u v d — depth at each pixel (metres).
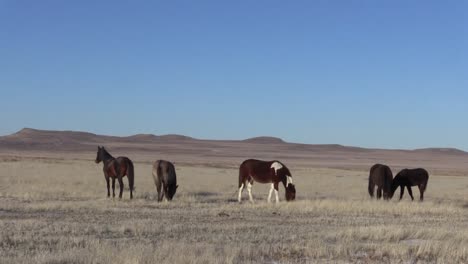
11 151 160.12
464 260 12.97
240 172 27.44
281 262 12.47
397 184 30.64
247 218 21.02
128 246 13.34
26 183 36.16
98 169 57.94
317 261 12.59
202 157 155.75
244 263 12.17
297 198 31.20
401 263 12.69
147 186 37.03
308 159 167.25
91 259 11.70
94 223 18.31
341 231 16.56
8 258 11.88
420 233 16.45
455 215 23.97
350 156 197.12
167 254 12.16
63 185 34.91
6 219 19.09
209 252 12.54
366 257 13.17
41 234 15.55
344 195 35.09
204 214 21.80
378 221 20.92
